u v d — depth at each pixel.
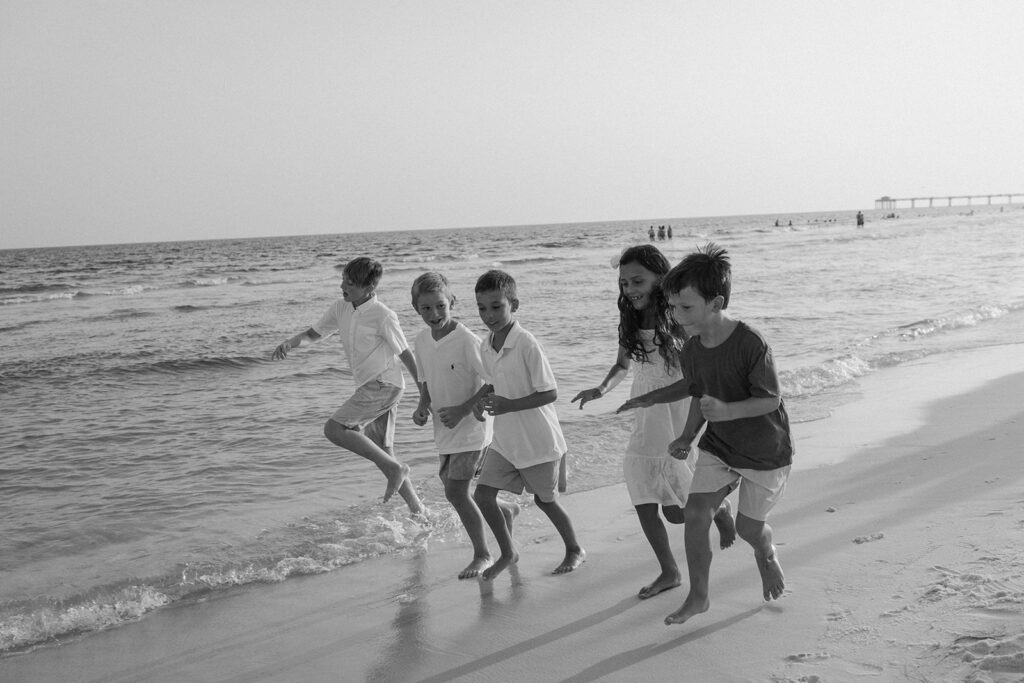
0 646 3.99
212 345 16.59
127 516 6.01
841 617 3.41
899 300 19.80
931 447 6.53
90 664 3.79
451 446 4.59
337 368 13.54
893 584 3.67
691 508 3.39
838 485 5.63
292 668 3.61
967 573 3.63
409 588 4.51
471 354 4.58
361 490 6.58
